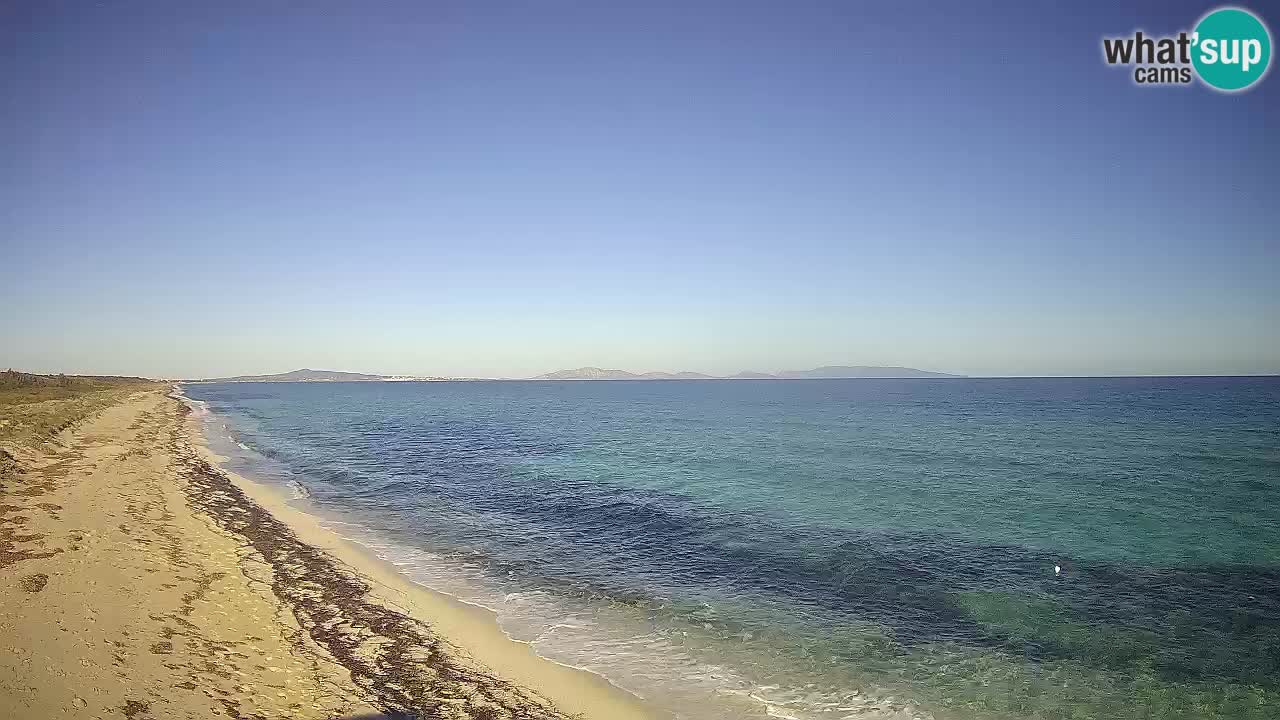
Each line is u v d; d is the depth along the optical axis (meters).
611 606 12.35
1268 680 9.52
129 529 15.27
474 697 8.52
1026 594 13.02
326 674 8.73
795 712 8.54
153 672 7.95
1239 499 21.84
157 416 54.72
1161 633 11.14
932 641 10.84
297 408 84.06
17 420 31.28
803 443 39.56
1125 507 20.64
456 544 16.69
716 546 16.44
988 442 38.81
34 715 6.48
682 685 9.22
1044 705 8.80
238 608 10.92
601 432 48.56
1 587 10.34
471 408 84.94
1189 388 135.50
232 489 23.05
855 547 16.23
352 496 23.17
